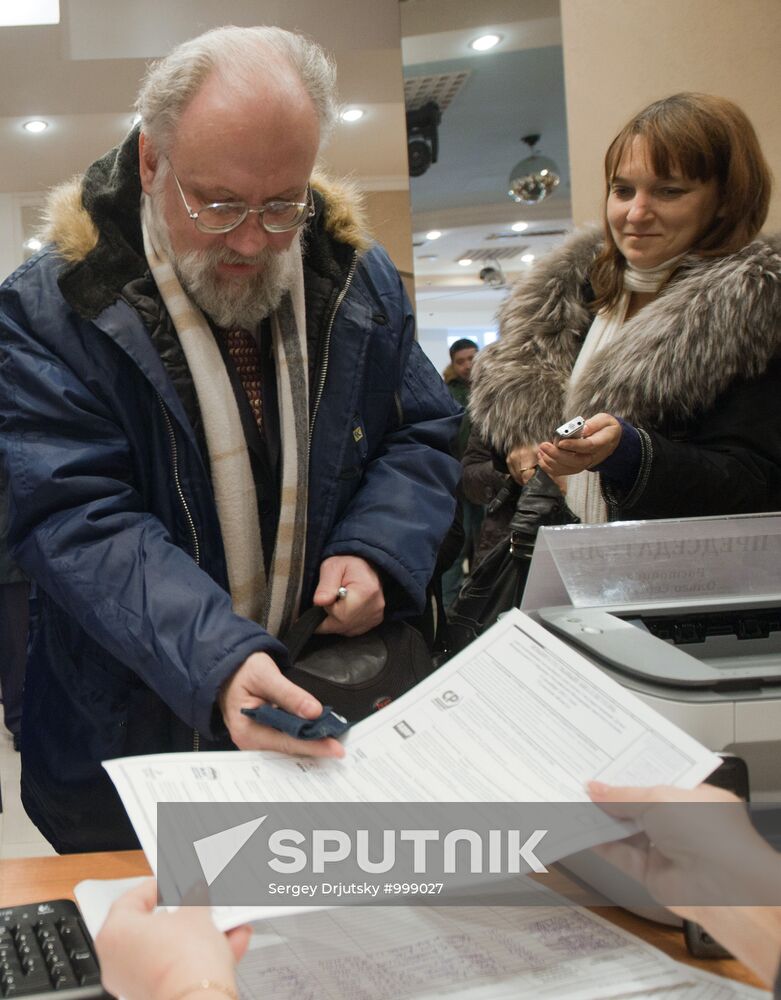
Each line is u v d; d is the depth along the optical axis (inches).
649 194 52.7
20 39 131.3
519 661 28.7
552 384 59.1
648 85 81.7
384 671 39.6
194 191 37.0
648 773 23.4
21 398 39.8
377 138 186.1
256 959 23.6
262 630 32.9
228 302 41.0
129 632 34.2
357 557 41.8
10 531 39.6
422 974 22.9
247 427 44.5
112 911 20.5
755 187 52.5
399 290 49.4
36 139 177.6
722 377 49.9
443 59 111.0
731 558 35.6
